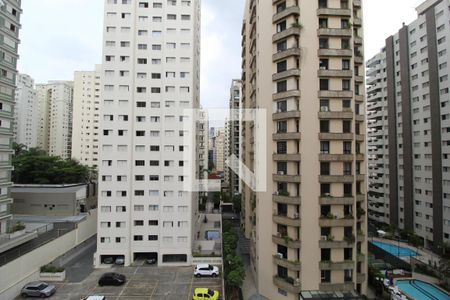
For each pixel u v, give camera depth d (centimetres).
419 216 5841
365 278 3353
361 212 3403
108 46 4769
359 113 3559
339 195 3231
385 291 3422
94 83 11975
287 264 3209
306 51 3309
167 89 4816
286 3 3409
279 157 3375
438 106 5459
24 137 11894
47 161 8212
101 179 4659
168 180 4734
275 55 3456
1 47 4544
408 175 6128
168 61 4841
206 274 4191
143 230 4691
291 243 3191
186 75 4847
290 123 3309
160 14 4881
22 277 3678
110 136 4709
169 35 4856
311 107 3278
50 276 3975
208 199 8925
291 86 3312
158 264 4597
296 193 3278
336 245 3156
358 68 3581
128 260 4612
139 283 3944
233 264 3769
